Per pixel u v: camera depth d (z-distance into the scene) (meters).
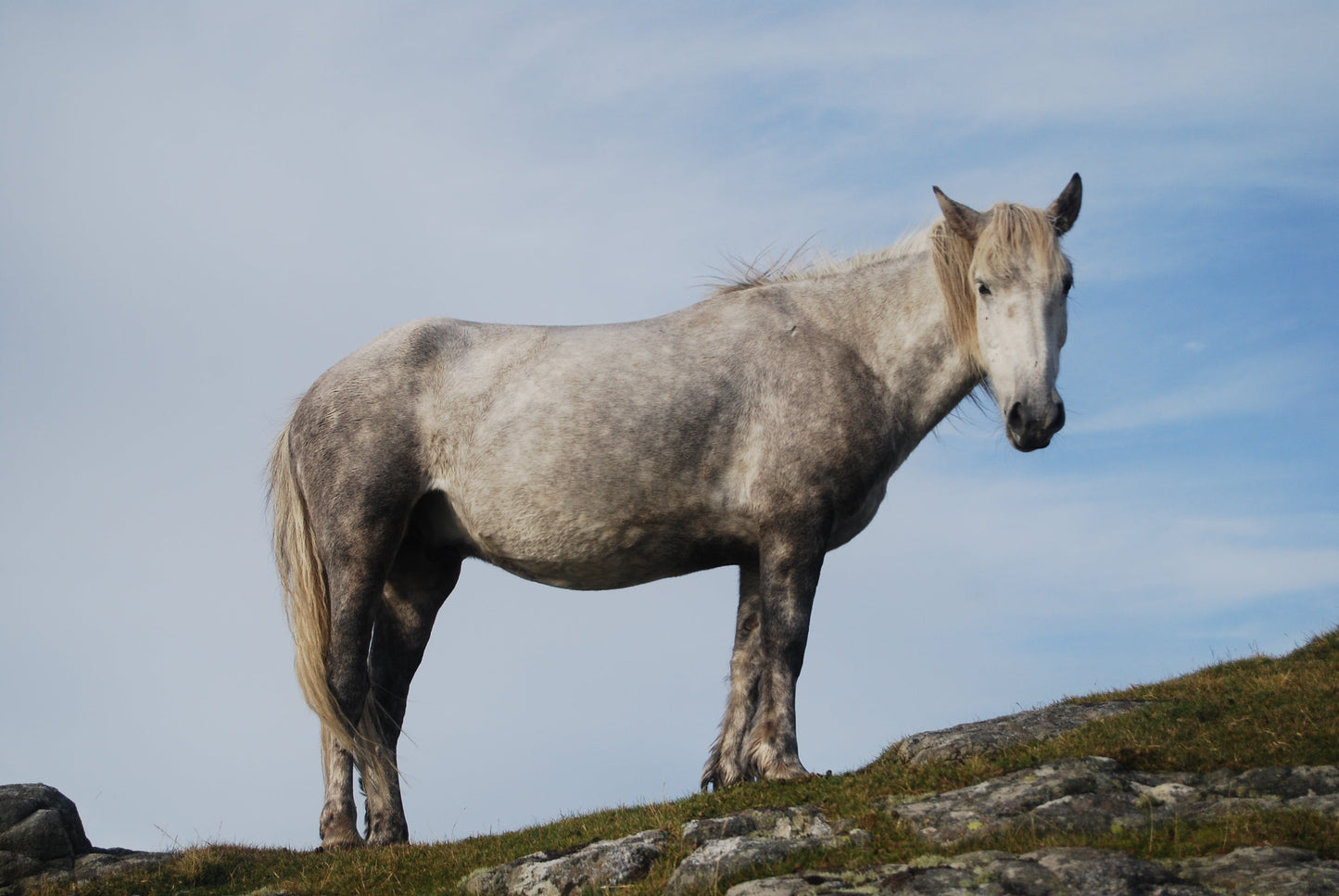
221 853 7.96
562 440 7.36
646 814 7.13
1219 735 6.90
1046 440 6.78
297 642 7.58
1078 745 7.05
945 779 6.70
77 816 8.33
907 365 7.44
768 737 6.98
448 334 7.94
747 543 7.48
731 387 7.36
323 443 7.68
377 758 7.52
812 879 5.29
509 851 7.12
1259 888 4.70
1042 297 6.89
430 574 8.23
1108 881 4.88
